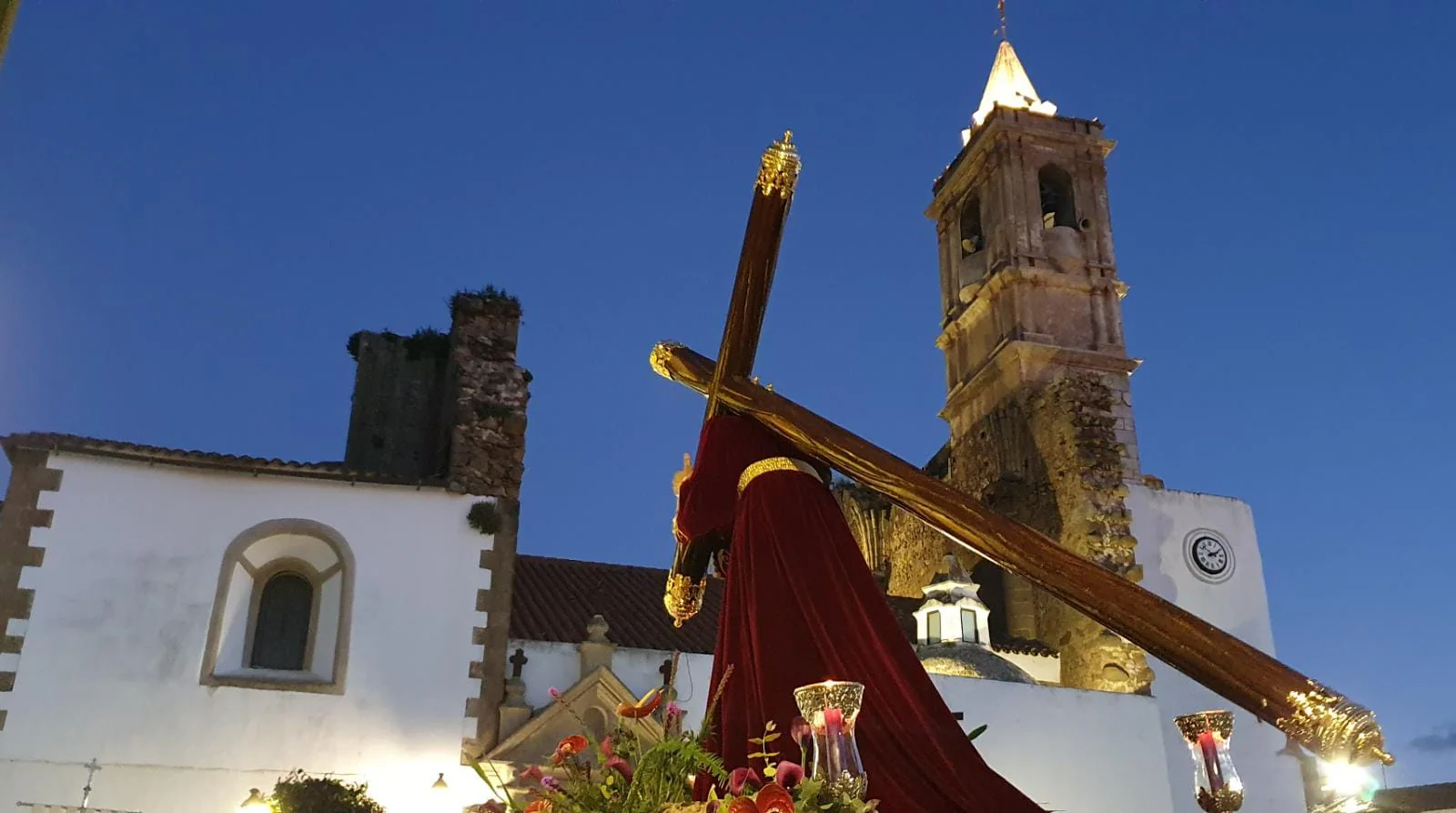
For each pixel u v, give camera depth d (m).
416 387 26.72
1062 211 36.12
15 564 17.56
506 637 19.12
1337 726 3.86
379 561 19.09
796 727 4.74
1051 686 22.83
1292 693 4.01
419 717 18.28
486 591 19.33
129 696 17.36
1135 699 23.20
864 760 4.95
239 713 17.67
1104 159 36.47
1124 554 26.91
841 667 5.24
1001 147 35.75
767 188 5.39
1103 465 27.83
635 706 5.61
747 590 5.68
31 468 18.12
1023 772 21.91
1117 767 22.45
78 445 18.28
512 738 18.22
